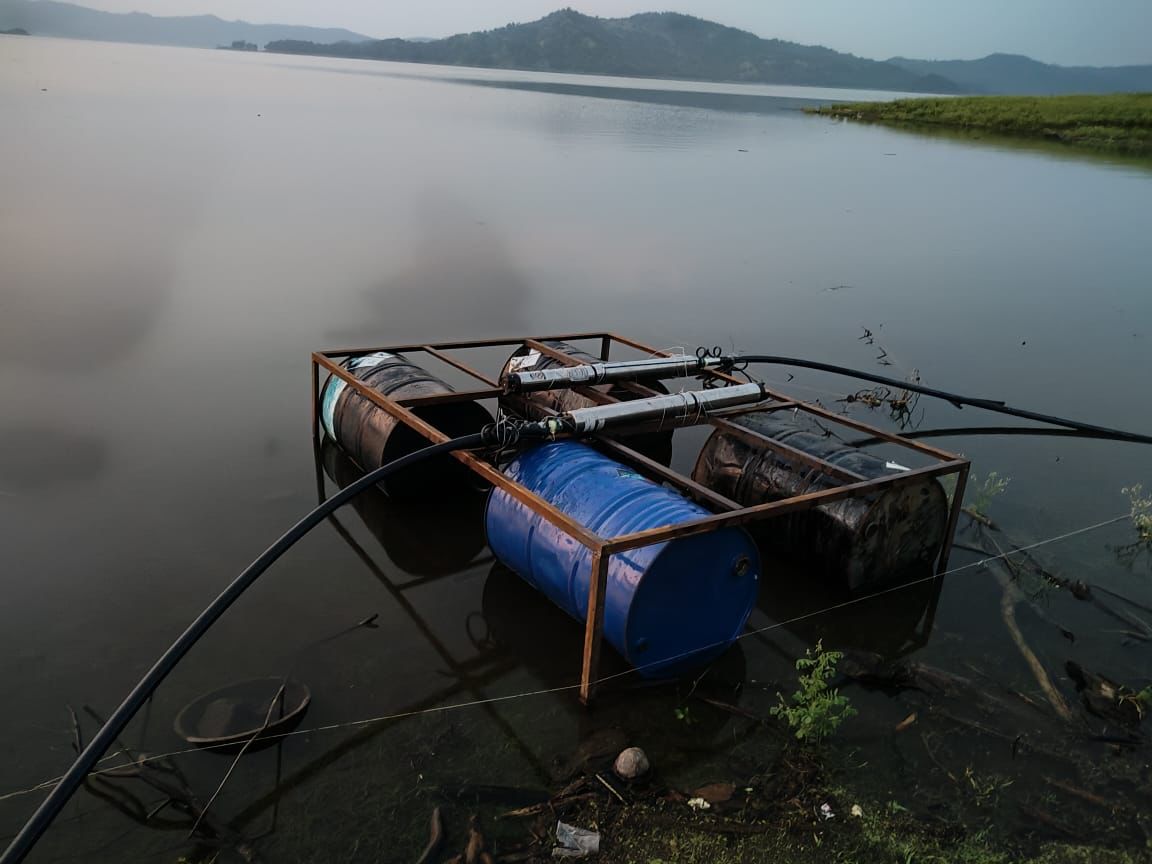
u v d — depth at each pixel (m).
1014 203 25.36
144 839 3.77
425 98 65.75
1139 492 8.10
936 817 4.04
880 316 13.70
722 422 6.61
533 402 7.58
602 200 22.20
